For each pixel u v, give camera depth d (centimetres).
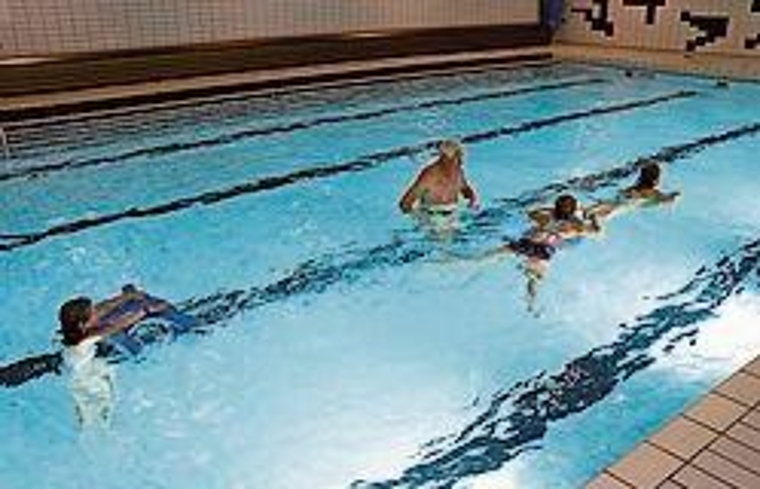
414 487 252
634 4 1113
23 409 294
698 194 520
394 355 328
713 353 328
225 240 442
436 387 307
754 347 332
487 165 583
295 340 340
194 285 388
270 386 307
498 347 334
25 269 405
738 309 366
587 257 419
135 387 305
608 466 238
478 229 454
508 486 252
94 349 314
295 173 560
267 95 792
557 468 260
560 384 307
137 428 282
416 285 388
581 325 352
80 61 736
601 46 1154
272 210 487
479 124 711
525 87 888
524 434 277
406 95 829
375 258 418
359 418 287
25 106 660
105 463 265
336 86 852
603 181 546
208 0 815
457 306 369
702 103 798
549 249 412
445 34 1044
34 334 345
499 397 299
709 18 1042
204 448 272
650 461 226
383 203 499
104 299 371
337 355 328
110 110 703
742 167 580
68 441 276
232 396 300
